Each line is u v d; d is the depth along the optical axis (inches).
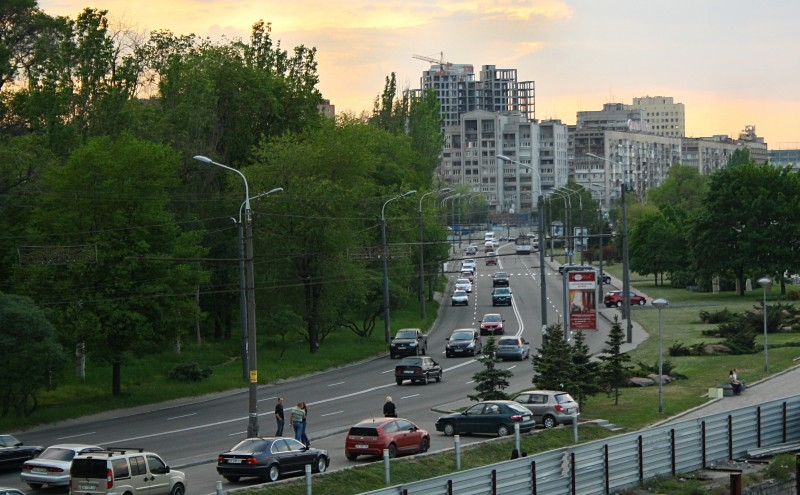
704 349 2920.8
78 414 2197.3
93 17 3270.2
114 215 2370.8
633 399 2223.2
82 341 2313.0
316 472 1471.5
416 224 4330.7
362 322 4057.6
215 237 3388.3
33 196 2588.6
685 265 5216.5
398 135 5206.7
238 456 1389.0
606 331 3617.1
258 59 4431.6
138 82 3720.5
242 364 2829.7
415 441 1622.8
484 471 1283.2
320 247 3186.5
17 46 3558.1
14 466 1556.3
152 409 2331.4
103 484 1218.6
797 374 2493.8
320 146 3383.4
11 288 2458.2
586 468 1444.4
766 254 4387.3
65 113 3009.4
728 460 1707.7
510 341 2960.1
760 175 4473.4
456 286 5039.4
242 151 3902.6
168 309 2407.7
